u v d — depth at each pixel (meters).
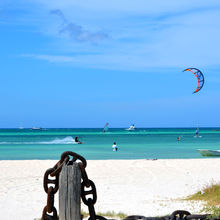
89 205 3.77
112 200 12.45
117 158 32.31
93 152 39.44
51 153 37.72
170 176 19.06
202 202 11.40
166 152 39.44
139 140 72.62
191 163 25.00
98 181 17.27
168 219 4.46
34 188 14.91
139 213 9.79
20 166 22.56
